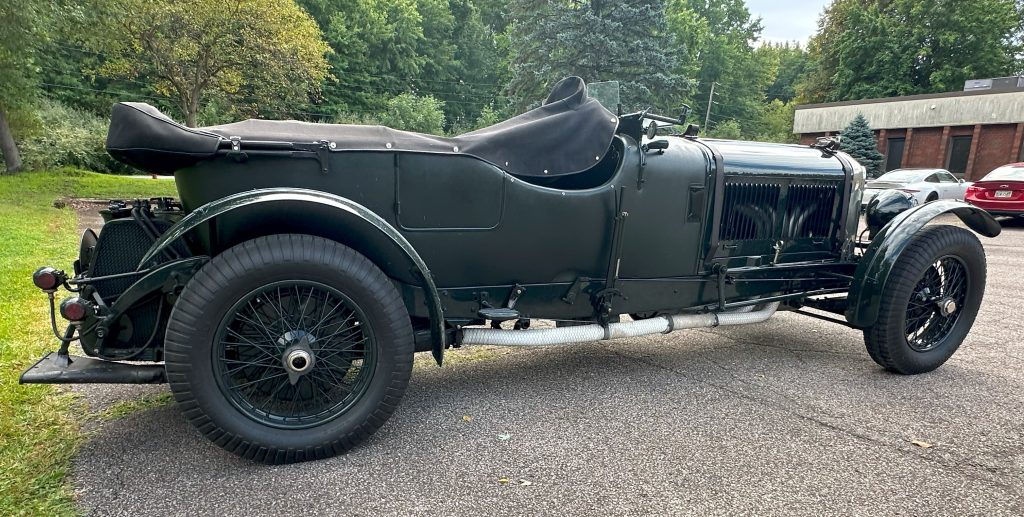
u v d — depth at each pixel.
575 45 19.75
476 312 2.68
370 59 39.88
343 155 2.28
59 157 17.84
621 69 19.73
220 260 2.00
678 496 2.01
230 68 17.41
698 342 3.97
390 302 2.17
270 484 2.03
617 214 2.79
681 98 21.00
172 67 16.31
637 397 2.92
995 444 2.43
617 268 2.88
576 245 2.75
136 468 2.10
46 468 2.07
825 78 35.38
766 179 3.27
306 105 32.22
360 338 2.29
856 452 2.35
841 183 3.55
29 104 14.95
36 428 2.38
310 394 2.31
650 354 3.66
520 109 22.44
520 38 22.61
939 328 3.45
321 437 2.15
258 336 2.20
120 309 2.09
